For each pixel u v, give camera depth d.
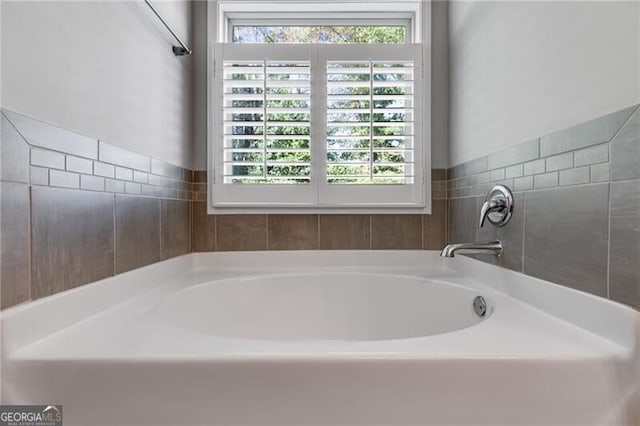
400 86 1.74
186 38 1.62
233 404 0.61
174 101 1.47
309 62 1.71
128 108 1.11
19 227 0.69
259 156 1.74
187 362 0.61
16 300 0.67
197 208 1.68
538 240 0.97
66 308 0.81
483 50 1.32
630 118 0.68
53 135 0.78
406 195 1.71
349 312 1.53
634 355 0.65
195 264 1.66
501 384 0.62
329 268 1.68
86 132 0.90
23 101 0.70
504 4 1.16
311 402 0.61
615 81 0.71
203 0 1.71
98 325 0.83
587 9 0.79
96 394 0.61
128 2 1.11
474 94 1.40
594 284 0.76
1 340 0.63
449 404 0.62
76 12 0.85
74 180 0.85
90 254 0.91
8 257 0.66
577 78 0.82
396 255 1.70
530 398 0.62
